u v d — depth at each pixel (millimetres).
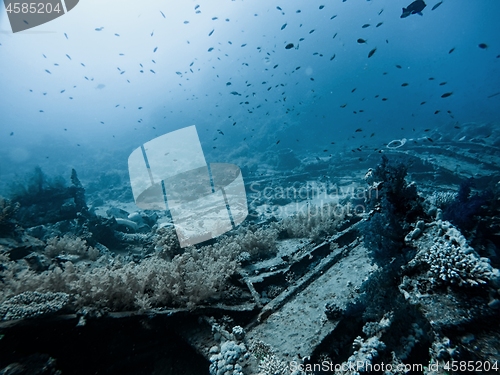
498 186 5066
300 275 5277
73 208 9383
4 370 2504
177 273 4254
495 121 29078
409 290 3002
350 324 3674
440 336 2479
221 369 2957
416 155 15445
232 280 5039
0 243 5586
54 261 5762
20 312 2775
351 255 5578
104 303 3418
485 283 2457
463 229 3838
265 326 3891
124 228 9523
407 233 3895
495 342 2182
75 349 3156
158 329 3721
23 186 9766
